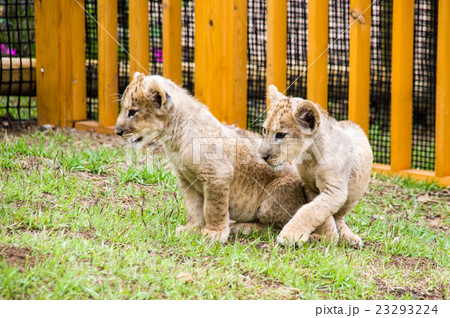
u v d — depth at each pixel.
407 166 7.53
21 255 4.01
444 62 6.95
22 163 6.08
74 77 8.69
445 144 7.10
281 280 4.38
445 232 5.88
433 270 4.92
